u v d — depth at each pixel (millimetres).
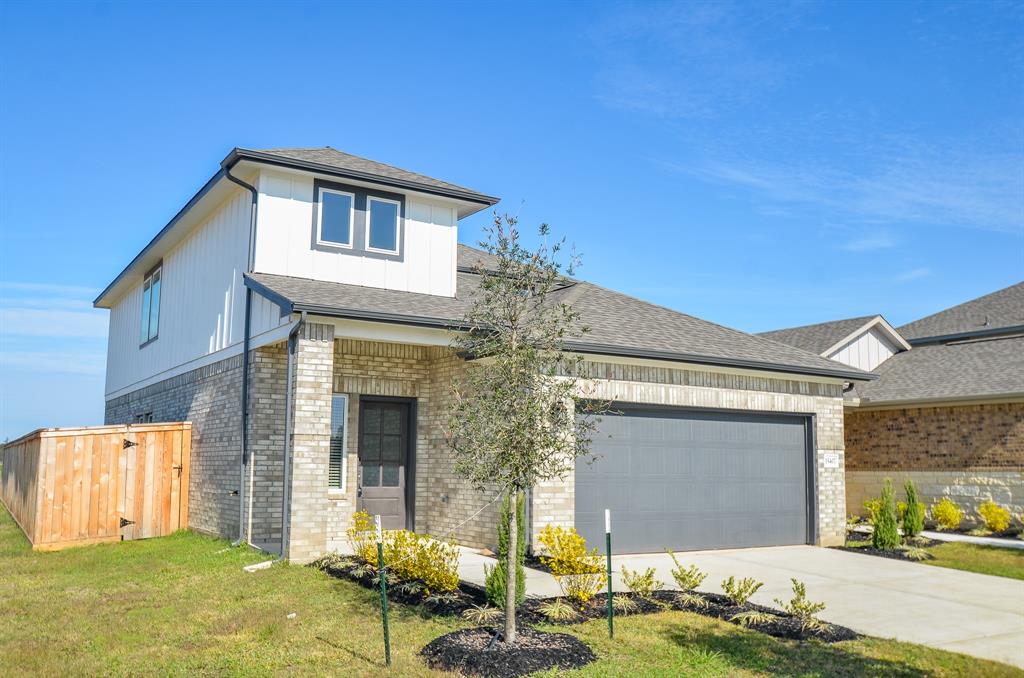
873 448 21234
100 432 16016
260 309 14320
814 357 17562
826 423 16922
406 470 15906
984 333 23578
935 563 14023
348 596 10281
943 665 7879
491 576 9742
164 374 20062
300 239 15062
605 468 14242
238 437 14766
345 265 15430
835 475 16844
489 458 8328
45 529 15242
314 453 12445
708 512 15320
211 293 17047
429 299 15289
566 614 9406
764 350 17031
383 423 15836
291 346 12789
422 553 10672
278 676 7414
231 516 14766
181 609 9914
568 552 10367
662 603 10320
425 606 9812
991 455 18625
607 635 8750
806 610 9305
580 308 16750
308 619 9297
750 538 15773
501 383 8453
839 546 16141
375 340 13266
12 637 8758
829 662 7945
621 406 14484
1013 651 8469
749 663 7871
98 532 15750
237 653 8102
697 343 16078
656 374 14883
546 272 8727
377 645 8297
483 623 9031
